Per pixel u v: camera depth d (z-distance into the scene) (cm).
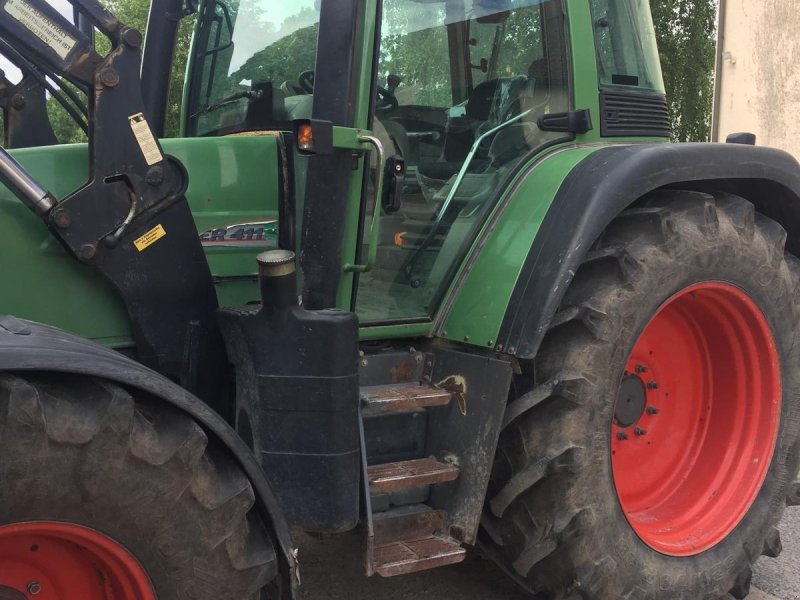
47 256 224
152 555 184
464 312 262
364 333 252
